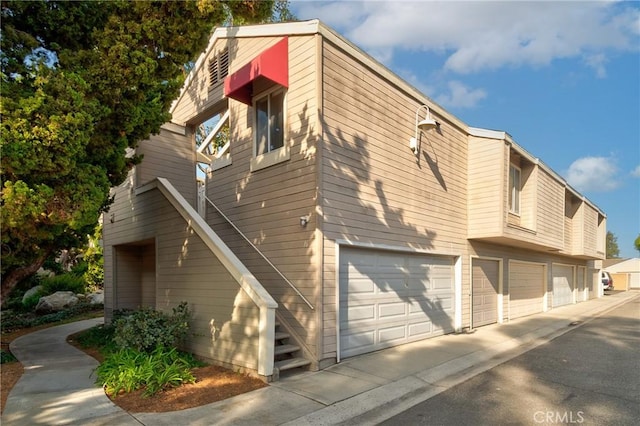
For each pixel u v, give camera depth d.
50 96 4.60
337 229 6.78
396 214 8.11
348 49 7.27
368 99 7.66
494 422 4.24
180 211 8.01
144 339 6.21
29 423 4.20
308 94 6.83
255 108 8.19
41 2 4.89
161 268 8.47
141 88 5.83
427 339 8.86
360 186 7.31
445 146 9.84
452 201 9.96
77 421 4.24
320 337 6.34
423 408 4.68
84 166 5.39
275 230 7.34
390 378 5.83
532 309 14.73
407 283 8.47
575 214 17.72
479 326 10.93
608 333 10.22
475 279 10.91
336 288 6.67
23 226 4.99
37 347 8.79
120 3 5.52
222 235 8.77
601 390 5.32
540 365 6.73
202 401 4.83
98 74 5.33
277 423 4.20
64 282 16.17
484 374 6.16
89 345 8.79
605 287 32.22
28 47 4.80
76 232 7.06
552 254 16.81
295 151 7.00
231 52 9.01
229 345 6.32
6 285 6.36
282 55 7.20
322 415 4.43
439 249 9.33
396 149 8.27
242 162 8.36
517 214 11.93
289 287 6.91
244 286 6.10
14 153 4.29
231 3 8.17
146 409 4.57
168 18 5.86
